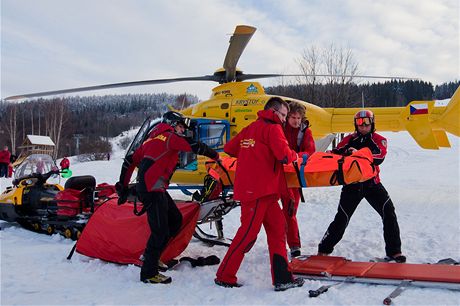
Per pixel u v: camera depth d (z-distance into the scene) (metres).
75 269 4.79
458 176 15.27
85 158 52.06
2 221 8.30
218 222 5.94
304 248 5.62
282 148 3.96
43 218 6.95
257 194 4.02
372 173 4.58
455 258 4.84
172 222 4.73
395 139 39.28
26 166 8.05
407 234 6.20
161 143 4.40
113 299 3.79
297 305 3.52
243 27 8.12
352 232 6.39
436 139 9.66
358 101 26.72
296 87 27.39
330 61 27.34
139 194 4.39
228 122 9.56
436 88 97.62
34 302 3.73
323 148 10.27
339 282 4.05
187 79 10.52
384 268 4.21
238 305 3.58
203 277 4.40
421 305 3.39
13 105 66.31
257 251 5.42
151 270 4.27
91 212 6.51
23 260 5.19
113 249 4.96
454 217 7.53
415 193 10.81
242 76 10.70
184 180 9.30
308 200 10.10
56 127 66.44
